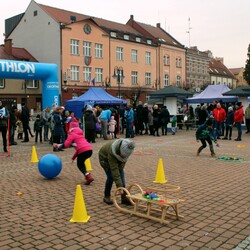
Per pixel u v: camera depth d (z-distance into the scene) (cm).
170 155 1327
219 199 693
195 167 1060
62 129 1492
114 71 5106
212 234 507
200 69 7400
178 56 6600
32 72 2392
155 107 2220
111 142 652
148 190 648
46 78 2509
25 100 4481
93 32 4894
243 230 521
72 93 4581
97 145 1681
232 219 572
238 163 1127
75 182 870
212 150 1276
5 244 482
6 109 1435
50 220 580
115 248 462
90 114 1758
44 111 1866
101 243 480
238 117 1825
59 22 4506
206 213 605
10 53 4584
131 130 2089
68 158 1277
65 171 1023
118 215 601
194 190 766
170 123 2608
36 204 677
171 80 6397
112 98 2605
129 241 485
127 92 5397
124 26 5966
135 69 5616
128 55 5488
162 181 851
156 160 1208
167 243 476
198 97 2923
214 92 2903
